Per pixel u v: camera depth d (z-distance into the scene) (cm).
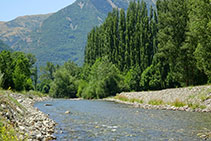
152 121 1706
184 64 4362
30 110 2058
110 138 1201
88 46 10488
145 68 6831
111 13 9475
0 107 1267
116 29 8525
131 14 7894
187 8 4431
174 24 4538
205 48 3250
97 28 10250
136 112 2309
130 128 1455
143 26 7181
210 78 3784
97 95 6312
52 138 1178
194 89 2742
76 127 1499
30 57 10775
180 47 4203
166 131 1342
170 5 4706
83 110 2552
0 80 2033
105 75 6444
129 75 6819
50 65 13988
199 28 3256
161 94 3231
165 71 5975
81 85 7981
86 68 9750
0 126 978
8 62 6494
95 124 1611
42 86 12669
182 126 1476
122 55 7888
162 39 4778
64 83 8562
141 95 3862
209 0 3266
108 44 8581
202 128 1393
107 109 2669
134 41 7425
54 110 2550
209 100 2333
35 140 1050
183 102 2586
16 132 1041
